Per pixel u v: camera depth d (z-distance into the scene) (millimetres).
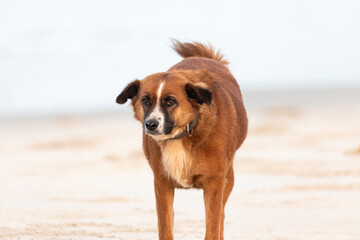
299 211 11352
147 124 7941
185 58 10609
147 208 12031
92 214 11203
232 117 8766
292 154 20359
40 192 14500
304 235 9352
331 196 12734
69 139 30219
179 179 8383
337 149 21094
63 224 10117
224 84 9484
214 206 8383
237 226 10312
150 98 8164
